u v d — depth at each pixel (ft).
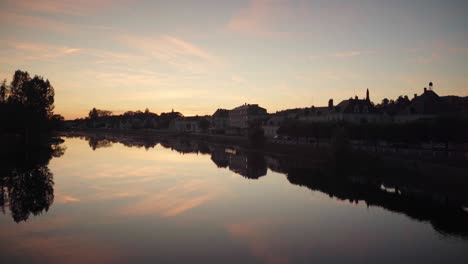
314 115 435.94
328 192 153.48
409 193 149.69
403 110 361.10
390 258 83.25
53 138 501.15
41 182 168.66
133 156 291.58
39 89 346.54
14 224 105.09
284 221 110.63
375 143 246.88
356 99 397.19
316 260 81.61
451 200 137.08
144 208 123.54
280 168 227.81
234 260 81.00
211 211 121.19
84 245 89.15
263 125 507.30
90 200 134.21
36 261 79.56
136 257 82.07
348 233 99.96
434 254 85.76
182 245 89.66
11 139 333.42
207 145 439.63
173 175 195.93
